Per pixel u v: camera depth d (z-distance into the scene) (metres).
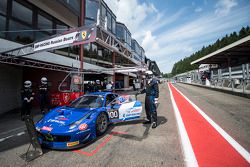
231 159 2.35
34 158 2.58
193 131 3.61
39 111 7.28
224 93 11.40
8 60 6.40
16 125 4.88
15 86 7.93
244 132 3.45
